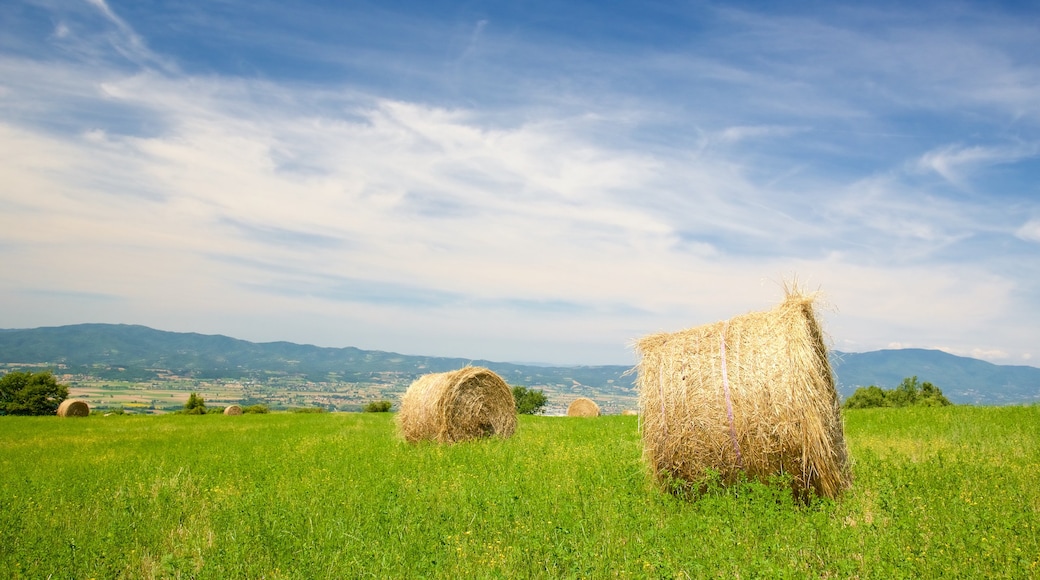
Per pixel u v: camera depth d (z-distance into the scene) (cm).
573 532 794
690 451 1061
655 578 656
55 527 925
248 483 1210
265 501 991
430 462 1451
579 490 1018
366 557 726
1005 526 753
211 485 1229
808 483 1019
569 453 1508
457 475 1226
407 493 1066
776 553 716
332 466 1408
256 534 823
